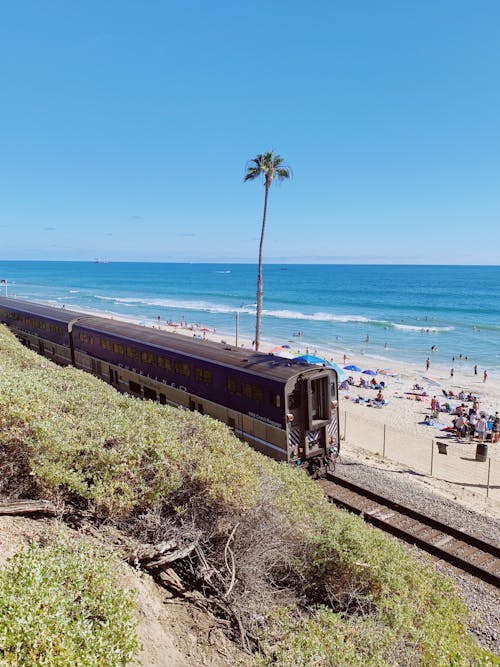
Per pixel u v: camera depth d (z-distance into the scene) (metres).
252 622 6.08
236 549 7.18
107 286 156.25
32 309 34.44
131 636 4.05
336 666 4.74
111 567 5.45
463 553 11.64
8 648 3.24
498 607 9.58
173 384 19.02
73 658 3.39
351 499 14.38
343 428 24.45
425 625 6.19
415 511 13.33
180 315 80.06
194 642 5.53
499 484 17.36
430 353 50.31
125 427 8.49
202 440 9.38
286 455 14.22
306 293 126.62
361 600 6.86
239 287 151.38
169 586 6.47
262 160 32.31
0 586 3.72
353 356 49.00
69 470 7.14
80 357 26.53
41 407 8.39
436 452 21.02
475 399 30.70
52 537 5.95
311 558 7.46
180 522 7.45
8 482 7.16
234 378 15.96
